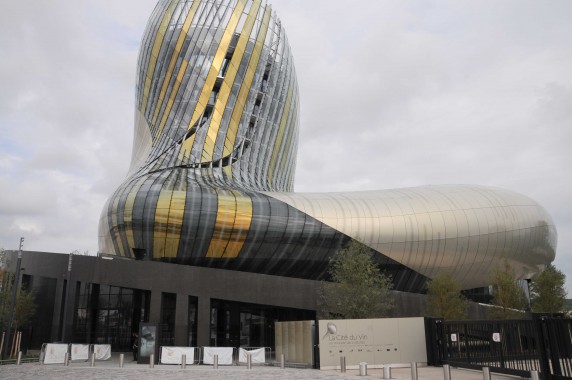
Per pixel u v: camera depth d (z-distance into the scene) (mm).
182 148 44719
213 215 33938
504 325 17734
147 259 34281
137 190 35500
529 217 36438
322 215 34719
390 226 34562
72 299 29953
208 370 21297
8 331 27516
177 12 50562
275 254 34281
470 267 35438
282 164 53031
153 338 25297
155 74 49562
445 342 21609
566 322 13438
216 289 28500
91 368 22031
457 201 35906
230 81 48250
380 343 22141
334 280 31281
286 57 54531
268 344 35312
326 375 18781
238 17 50562
